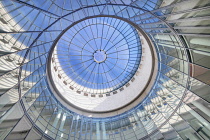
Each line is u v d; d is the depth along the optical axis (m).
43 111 16.80
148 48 22.34
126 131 20.58
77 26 23.53
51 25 13.35
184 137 13.79
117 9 14.88
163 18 12.74
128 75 26.86
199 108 11.90
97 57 26.64
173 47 14.60
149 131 18.52
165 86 18.31
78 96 25.31
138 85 24.55
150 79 22.31
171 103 16.83
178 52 13.99
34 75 15.09
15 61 10.59
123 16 16.16
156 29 15.07
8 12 8.36
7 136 9.69
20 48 10.82
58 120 18.75
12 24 9.02
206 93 10.70
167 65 17.17
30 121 13.67
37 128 14.46
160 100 19.33
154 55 20.47
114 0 13.38
